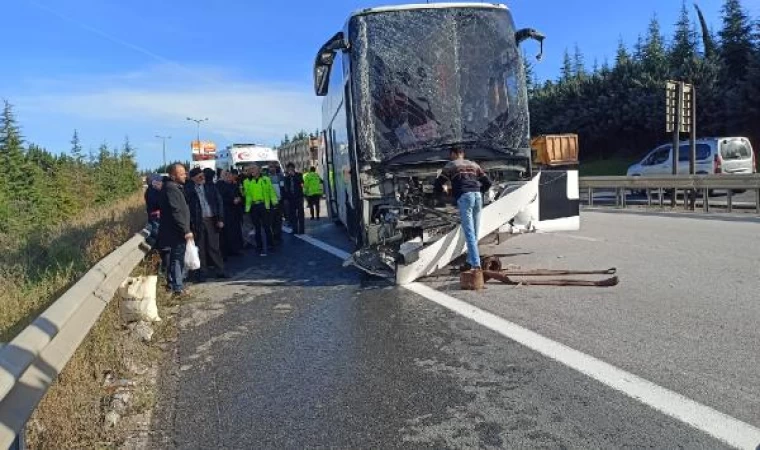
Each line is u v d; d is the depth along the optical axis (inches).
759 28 1831.9
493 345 217.9
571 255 401.1
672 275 319.6
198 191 395.9
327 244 554.6
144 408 179.6
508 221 352.5
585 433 147.5
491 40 381.7
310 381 195.3
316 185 860.0
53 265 370.9
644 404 160.6
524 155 382.3
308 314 284.4
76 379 174.2
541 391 174.1
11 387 113.7
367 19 375.2
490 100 378.3
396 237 361.1
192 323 281.6
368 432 156.3
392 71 371.2
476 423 156.9
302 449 149.6
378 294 316.8
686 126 778.8
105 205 1238.9
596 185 856.9
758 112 1610.5
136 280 270.4
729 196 657.6
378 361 210.1
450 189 325.4
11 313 246.5
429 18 376.5
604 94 2178.9
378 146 368.5
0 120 2009.1
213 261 403.2
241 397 185.5
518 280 325.7
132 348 229.1
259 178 517.0
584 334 223.3
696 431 144.4
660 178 743.7
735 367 182.1
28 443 143.9
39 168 1882.4
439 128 372.2
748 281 296.4
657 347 203.9
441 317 260.7
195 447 153.9
